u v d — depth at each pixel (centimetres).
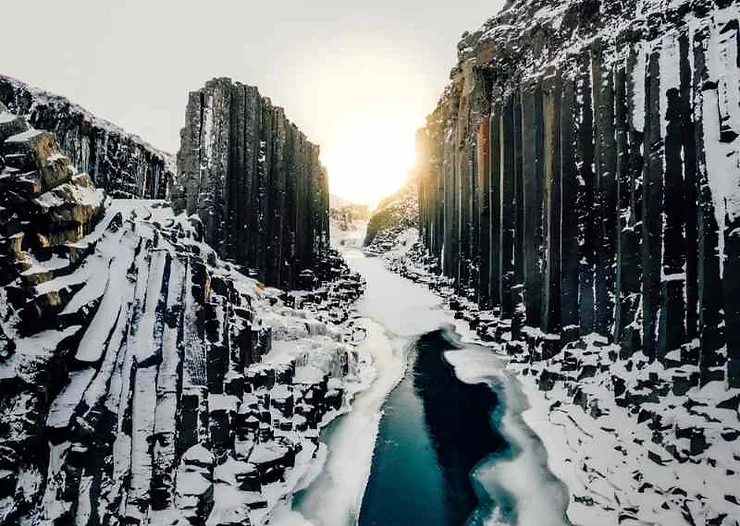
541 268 3150
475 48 4272
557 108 2997
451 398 2819
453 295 5016
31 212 1341
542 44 3372
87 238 1591
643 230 2303
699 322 1984
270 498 1656
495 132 3912
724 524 1400
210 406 1659
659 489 1622
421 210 7406
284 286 3953
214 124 3141
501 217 3734
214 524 1389
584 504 1691
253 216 3406
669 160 2197
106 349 1377
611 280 2578
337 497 1773
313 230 4809
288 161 4122
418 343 3978
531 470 1977
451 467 2069
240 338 2006
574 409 2341
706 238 1955
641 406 2022
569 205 2831
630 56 2520
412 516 1716
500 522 1686
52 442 1159
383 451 2205
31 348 1170
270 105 3744
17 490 1028
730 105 1986
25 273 1235
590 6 2992
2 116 1394
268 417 1925
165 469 1368
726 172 1945
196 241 2386
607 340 2542
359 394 2872
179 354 1597
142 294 1628
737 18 2036
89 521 1123
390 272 7169
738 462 1572
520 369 3047
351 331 3991
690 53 2220
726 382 1819
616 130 2600
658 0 2480
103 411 1262
